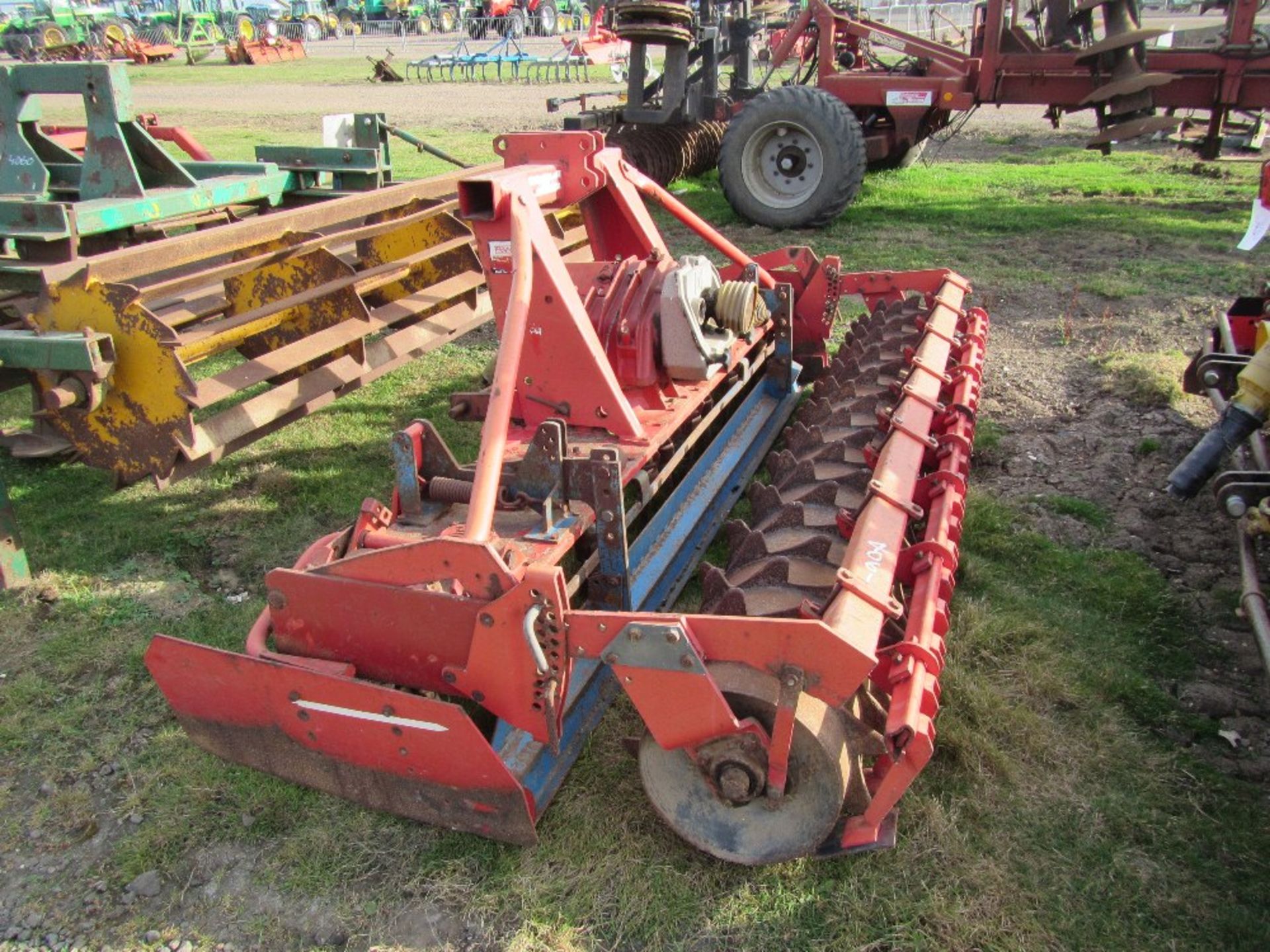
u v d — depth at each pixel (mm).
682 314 3822
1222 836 2949
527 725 2877
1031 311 7504
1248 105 9203
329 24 44531
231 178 6074
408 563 2850
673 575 3953
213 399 3951
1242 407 3789
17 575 4336
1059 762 3236
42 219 4477
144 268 3875
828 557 3174
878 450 3725
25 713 3607
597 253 4680
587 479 3158
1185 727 3395
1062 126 17141
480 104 21047
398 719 2809
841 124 9430
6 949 2732
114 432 4004
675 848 2941
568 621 2701
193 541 4734
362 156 6922
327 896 2852
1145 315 7211
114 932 2777
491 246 3621
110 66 4973
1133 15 9117
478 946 2686
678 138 11367
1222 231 9453
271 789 3229
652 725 2734
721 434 4734
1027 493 4898
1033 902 2736
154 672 3168
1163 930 2658
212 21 41125
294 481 5277
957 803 3059
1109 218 10109
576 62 26188
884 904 2736
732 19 12570
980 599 4086
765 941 2656
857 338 5410
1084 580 4184
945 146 15312
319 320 5109
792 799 2705
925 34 19578
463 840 3004
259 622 3320
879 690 3006
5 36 33938
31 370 3973
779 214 9984
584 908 2766
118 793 3258
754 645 2553
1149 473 5016
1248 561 3766
